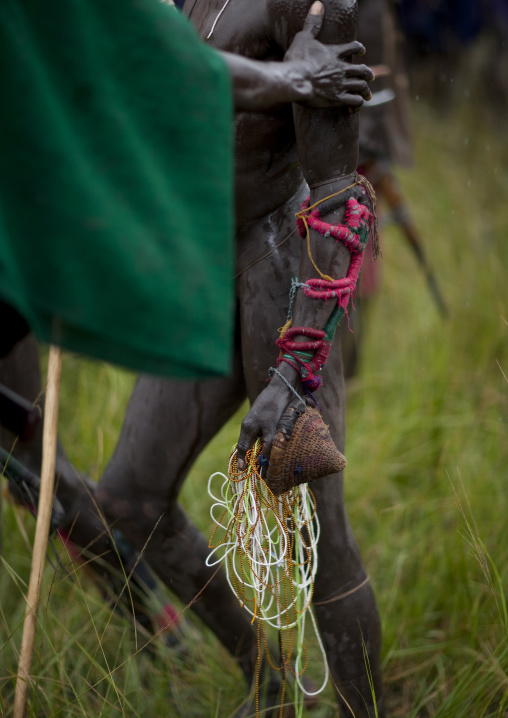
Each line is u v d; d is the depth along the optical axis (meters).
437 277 4.70
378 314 4.31
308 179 1.63
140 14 1.22
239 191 1.74
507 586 2.33
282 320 1.75
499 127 7.14
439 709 2.06
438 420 3.36
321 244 1.60
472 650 2.21
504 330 3.93
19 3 1.11
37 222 1.08
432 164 6.09
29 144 1.07
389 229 4.99
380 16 3.27
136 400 2.02
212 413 1.94
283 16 1.59
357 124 1.61
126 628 2.22
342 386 1.84
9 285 1.01
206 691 2.22
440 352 3.76
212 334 1.20
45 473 1.76
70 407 3.34
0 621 2.33
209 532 2.77
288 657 1.83
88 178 1.11
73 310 1.08
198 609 2.11
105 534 2.14
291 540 1.77
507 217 5.42
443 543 2.62
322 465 1.57
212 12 1.75
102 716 1.97
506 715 2.07
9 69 1.07
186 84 1.25
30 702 1.92
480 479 2.91
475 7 7.34
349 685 1.93
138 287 1.11
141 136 1.22
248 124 1.69
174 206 1.21
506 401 3.47
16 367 2.13
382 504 3.04
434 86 7.46
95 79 1.16
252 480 1.63
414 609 2.45
